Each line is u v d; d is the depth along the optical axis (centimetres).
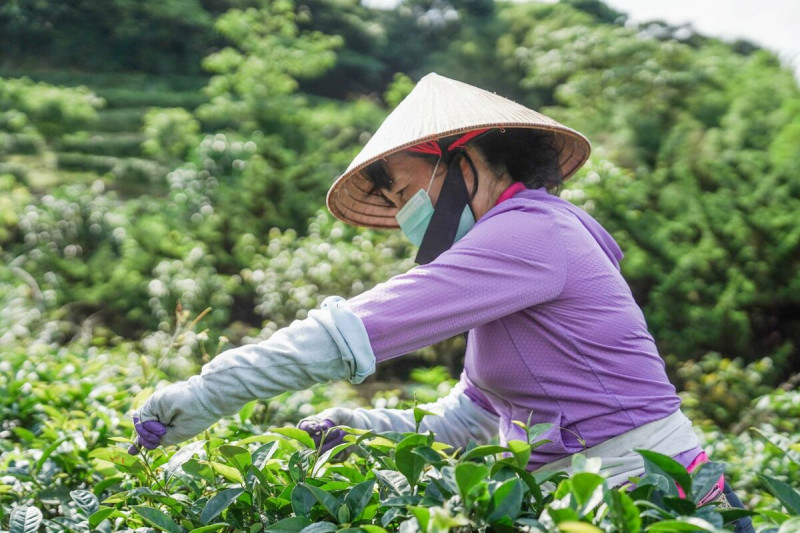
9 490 179
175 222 911
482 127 153
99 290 798
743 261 805
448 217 163
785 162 860
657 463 122
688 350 750
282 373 139
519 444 123
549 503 119
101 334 725
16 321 620
